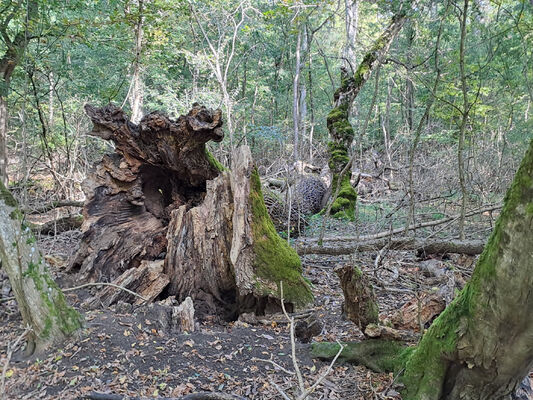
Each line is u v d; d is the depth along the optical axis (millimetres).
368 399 3113
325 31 19609
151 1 10812
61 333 3562
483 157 11445
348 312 3777
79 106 13453
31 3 8852
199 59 14148
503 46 9453
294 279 4742
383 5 9141
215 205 4801
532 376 3533
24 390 3078
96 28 10984
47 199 10156
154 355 3531
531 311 2162
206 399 2959
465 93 6078
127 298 4598
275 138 14352
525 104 12820
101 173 5273
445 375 2883
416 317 3887
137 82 12484
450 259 6562
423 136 13727
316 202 10836
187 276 4852
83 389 3062
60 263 5660
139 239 5160
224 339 3887
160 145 5004
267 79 21844
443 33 10484
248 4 13797
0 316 4215
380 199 12016
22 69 9891
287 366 3547
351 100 11242
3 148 8273
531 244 2004
